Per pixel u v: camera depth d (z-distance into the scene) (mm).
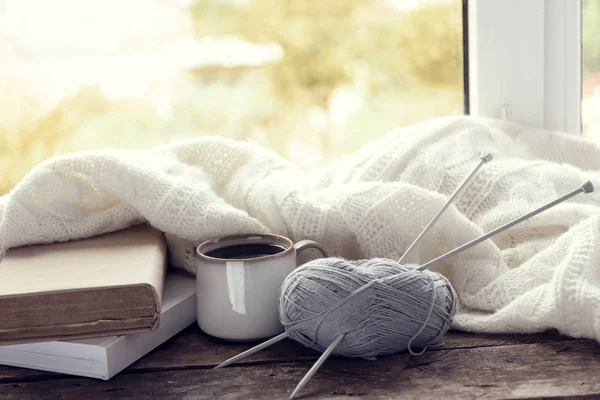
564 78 1076
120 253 786
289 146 1163
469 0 1074
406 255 763
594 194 896
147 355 741
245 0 1116
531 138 1025
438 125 945
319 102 1154
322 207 844
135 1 1103
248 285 734
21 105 1111
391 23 1130
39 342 700
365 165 925
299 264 855
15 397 670
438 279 704
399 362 706
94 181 842
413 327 676
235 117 1146
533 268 781
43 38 1099
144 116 1133
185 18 1113
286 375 690
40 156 1125
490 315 772
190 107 1137
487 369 687
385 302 660
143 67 1120
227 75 1135
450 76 1131
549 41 1061
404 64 1140
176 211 828
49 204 837
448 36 1118
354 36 1137
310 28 1132
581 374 669
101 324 679
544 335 751
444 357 713
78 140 1129
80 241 847
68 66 1110
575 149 1016
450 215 808
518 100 1072
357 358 715
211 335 766
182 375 698
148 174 837
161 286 725
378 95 1153
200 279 762
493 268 808
